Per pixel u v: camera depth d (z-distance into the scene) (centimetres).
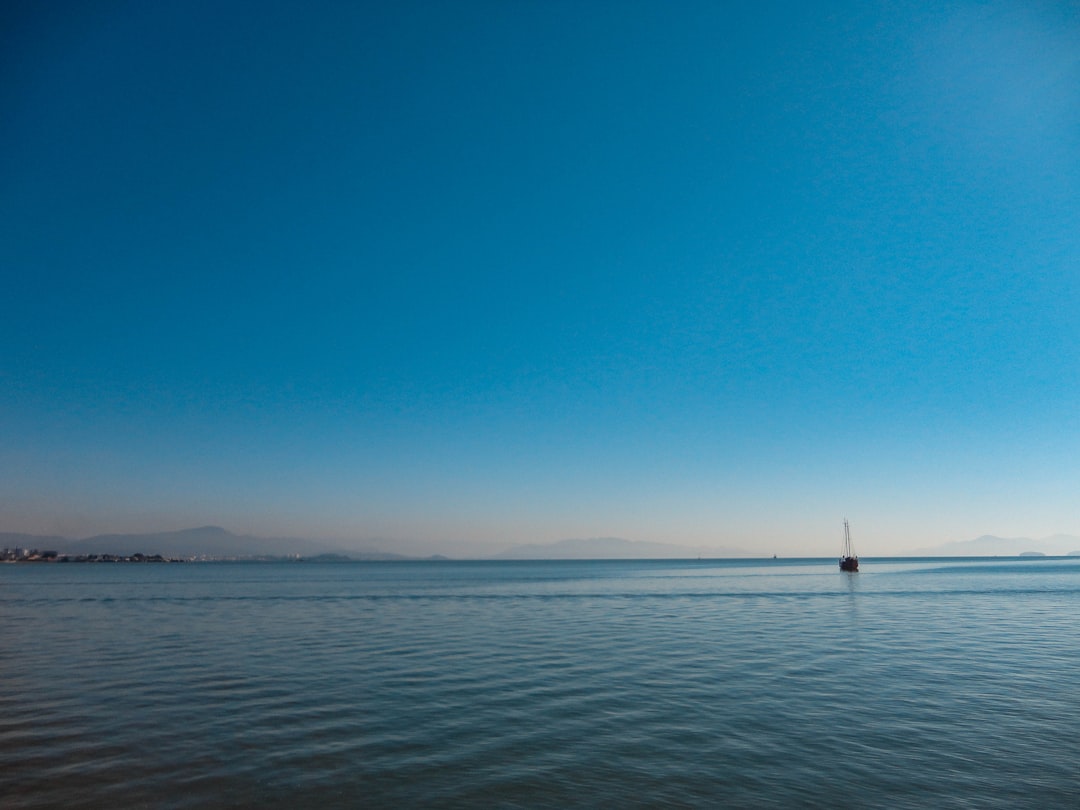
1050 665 2922
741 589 9519
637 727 1903
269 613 5725
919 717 2005
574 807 1349
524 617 5341
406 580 13975
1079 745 1730
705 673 2736
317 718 1998
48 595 8238
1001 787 1441
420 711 2086
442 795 1409
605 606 6500
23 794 1409
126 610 6003
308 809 1338
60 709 2108
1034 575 14562
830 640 3791
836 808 1335
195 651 3381
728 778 1499
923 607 6197
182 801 1376
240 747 1720
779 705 2162
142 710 2095
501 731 1862
